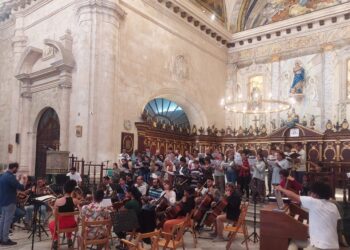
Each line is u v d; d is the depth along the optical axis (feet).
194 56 65.00
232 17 75.51
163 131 58.54
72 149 46.80
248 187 39.83
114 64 46.96
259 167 37.88
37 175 55.52
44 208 28.76
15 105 58.85
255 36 70.95
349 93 59.67
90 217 20.48
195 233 27.78
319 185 15.74
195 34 65.51
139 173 39.22
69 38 48.65
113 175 38.91
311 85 63.72
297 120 61.82
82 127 44.91
